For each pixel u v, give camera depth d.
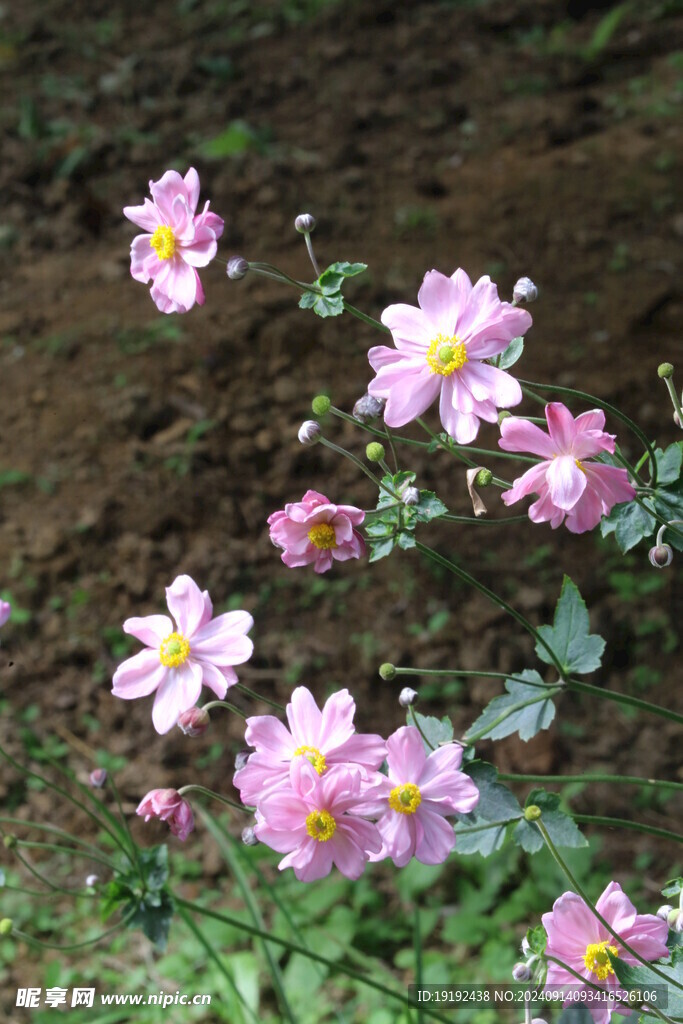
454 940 1.23
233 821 1.42
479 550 1.64
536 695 0.92
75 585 1.68
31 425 1.90
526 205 2.15
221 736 1.50
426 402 0.82
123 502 1.75
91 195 2.32
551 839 0.87
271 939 0.95
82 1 3.13
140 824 1.42
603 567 1.60
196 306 2.03
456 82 2.67
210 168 2.34
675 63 2.59
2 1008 1.23
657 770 1.41
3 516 1.77
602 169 2.21
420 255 2.07
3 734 1.53
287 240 2.15
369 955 1.25
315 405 0.85
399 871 1.33
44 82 2.74
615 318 1.87
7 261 2.25
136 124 2.55
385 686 1.53
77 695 1.57
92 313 2.07
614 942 0.82
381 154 2.42
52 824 1.44
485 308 0.81
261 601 1.64
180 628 0.83
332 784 0.77
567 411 0.78
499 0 2.98
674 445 0.85
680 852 1.31
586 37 2.80
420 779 0.80
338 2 3.01
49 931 1.31
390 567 1.65
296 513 0.82
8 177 2.38
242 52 2.87
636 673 1.50
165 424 1.86
